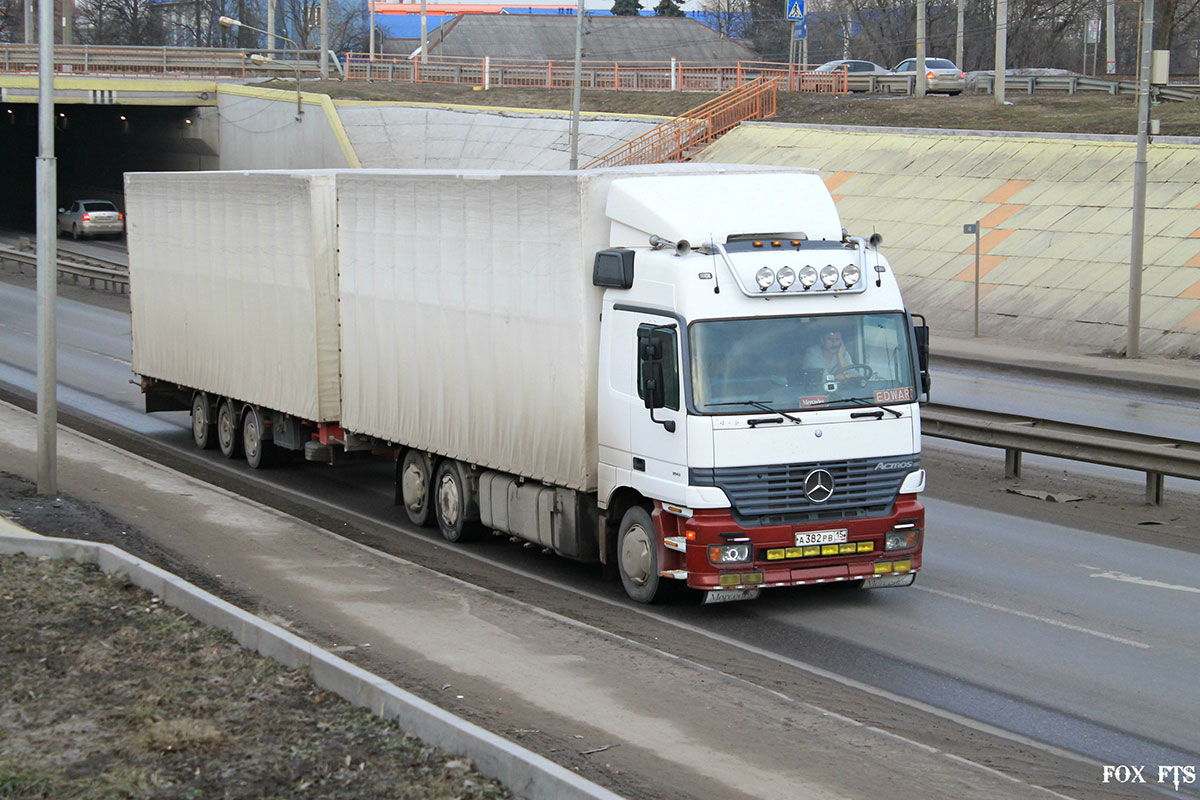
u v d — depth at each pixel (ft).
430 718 44.04
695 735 46.55
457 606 65.16
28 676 51.47
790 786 41.73
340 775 41.70
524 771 39.93
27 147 458.50
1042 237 200.95
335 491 102.32
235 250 107.04
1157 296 174.91
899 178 238.27
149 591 63.46
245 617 55.72
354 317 92.12
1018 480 99.45
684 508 63.87
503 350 76.69
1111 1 394.11
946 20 541.75
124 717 46.88
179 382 120.57
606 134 310.24
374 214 88.69
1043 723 50.78
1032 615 65.82
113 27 643.86
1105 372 151.64
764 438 63.67
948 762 44.37
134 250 127.85
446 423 82.94
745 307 64.44
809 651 60.59
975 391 143.95
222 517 86.79
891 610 67.41
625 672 54.29
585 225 69.87
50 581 65.16
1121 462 88.89
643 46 609.01
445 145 336.49
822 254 66.13
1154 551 78.54
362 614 63.41
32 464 102.01
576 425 71.15
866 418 65.57
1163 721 50.93
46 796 40.01
